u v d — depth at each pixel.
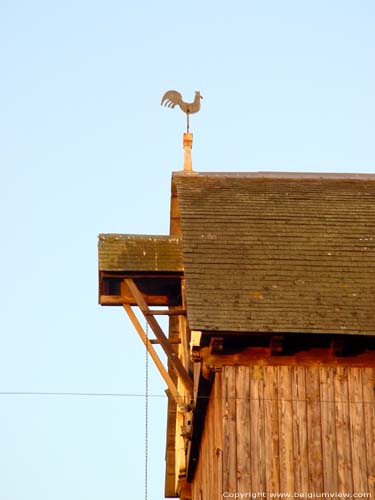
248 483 85.88
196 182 102.25
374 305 89.25
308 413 87.56
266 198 99.94
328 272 91.69
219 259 91.75
